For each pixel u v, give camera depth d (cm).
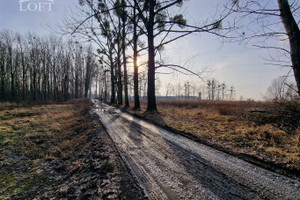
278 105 555
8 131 698
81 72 4350
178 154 345
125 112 1203
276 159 291
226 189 214
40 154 450
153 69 1111
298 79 425
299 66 420
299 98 503
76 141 535
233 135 455
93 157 357
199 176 250
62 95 3809
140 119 856
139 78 1762
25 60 3247
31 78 3459
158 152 360
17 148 499
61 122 927
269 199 191
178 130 560
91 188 231
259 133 439
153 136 502
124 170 274
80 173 297
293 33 425
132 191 213
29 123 879
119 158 328
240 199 192
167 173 262
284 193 202
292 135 415
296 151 312
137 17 1245
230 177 245
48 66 3581
